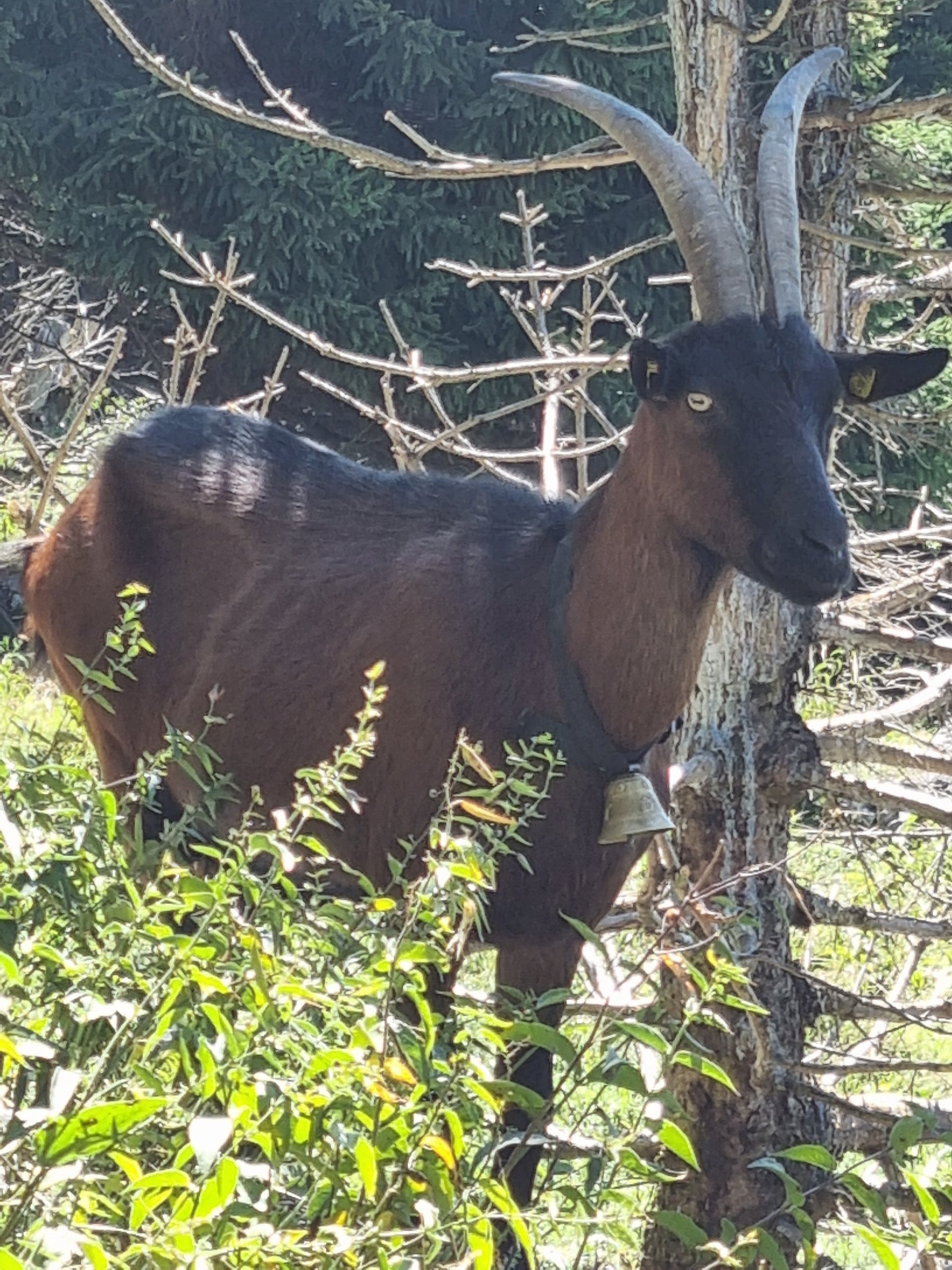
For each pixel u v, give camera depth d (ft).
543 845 11.26
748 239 12.74
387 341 35.65
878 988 15.72
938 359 11.41
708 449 10.52
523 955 11.71
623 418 34.12
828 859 18.02
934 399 22.03
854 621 13.05
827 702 17.58
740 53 12.59
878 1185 12.42
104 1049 7.25
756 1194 12.71
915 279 14.20
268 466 13.75
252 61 13.58
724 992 9.26
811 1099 13.11
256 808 13.00
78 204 35.88
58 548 14.44
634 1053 12.67
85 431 29.66
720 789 12.75
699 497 10.61
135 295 36.99
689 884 11.62
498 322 35.96
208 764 9.39
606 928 13.50
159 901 8.27
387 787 12.03
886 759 12.92
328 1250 6.50
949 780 16.72
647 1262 12.96
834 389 10.93
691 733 12.87
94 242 36.14
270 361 37.27
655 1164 12.33
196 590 13.53
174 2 38.60
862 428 16.80
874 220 16.55
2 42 36.70
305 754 12.56
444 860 8.27
